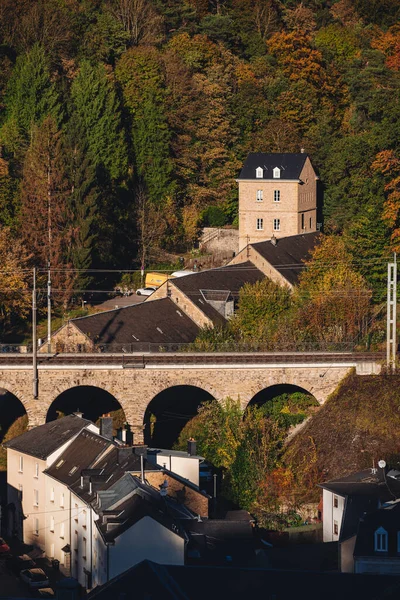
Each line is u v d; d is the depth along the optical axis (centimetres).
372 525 17025
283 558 17775
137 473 19212
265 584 14850
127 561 17262
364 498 19325
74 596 15038
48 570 19575
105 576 17362
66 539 19662
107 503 18188
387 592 14688
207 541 18100
